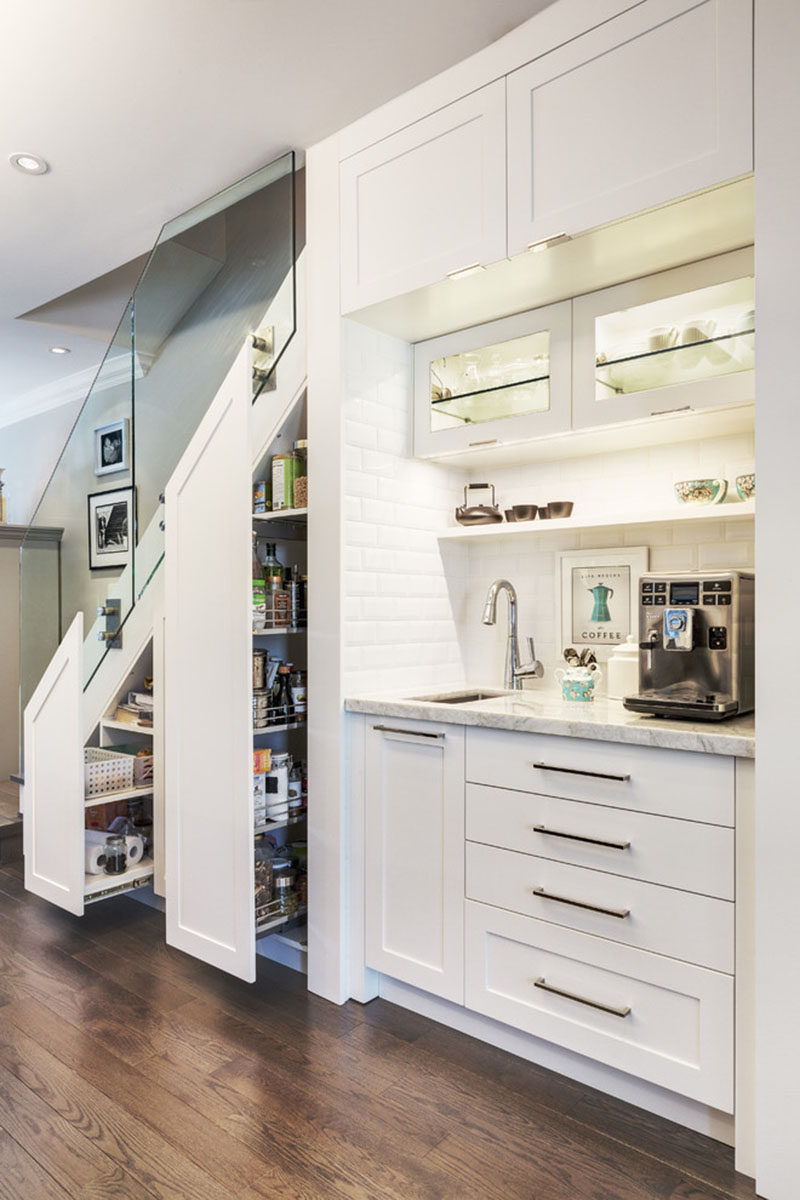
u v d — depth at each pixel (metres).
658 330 2.04
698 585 1.89
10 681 5.20
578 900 1.85
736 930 1.60
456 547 2.82
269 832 2.89
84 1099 1.84
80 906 2.76
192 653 2.49
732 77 1.58
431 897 2.15
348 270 2.31
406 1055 2.03
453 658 2.80
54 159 2.46
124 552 2.98
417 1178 1.58
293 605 2.62
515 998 1.97
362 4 1.81
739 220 1.76
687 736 1.65
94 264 3.23
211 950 2.40
